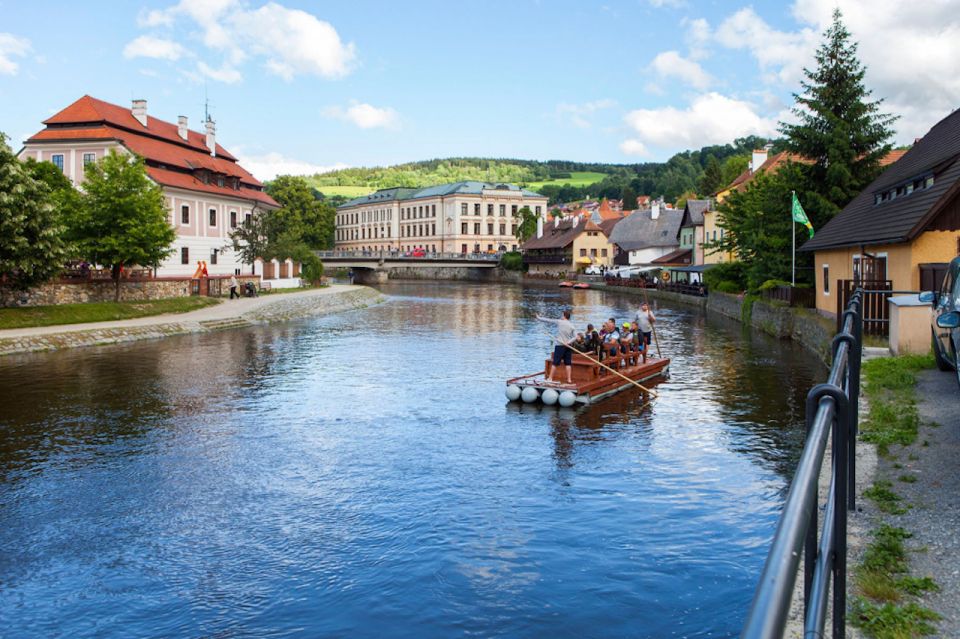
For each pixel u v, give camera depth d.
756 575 10.27
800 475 2.31
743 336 38.41
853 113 39.28
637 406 20.86
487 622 9.21
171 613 9.61
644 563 10.69
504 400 22.03
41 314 37.50
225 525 12.36
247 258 67.19
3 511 12.97
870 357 17.62
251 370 27.75
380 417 19.86
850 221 33.12
